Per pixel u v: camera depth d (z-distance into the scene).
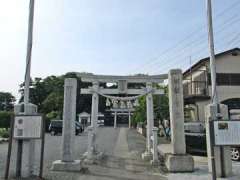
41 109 56.88
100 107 64.75
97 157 14.38
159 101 28.16
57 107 53.44
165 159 12.57
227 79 27.25
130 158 15.59
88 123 58.84
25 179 9.16
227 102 27.00
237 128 9.11
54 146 21.11
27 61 9.87
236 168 12.45
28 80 9.86
